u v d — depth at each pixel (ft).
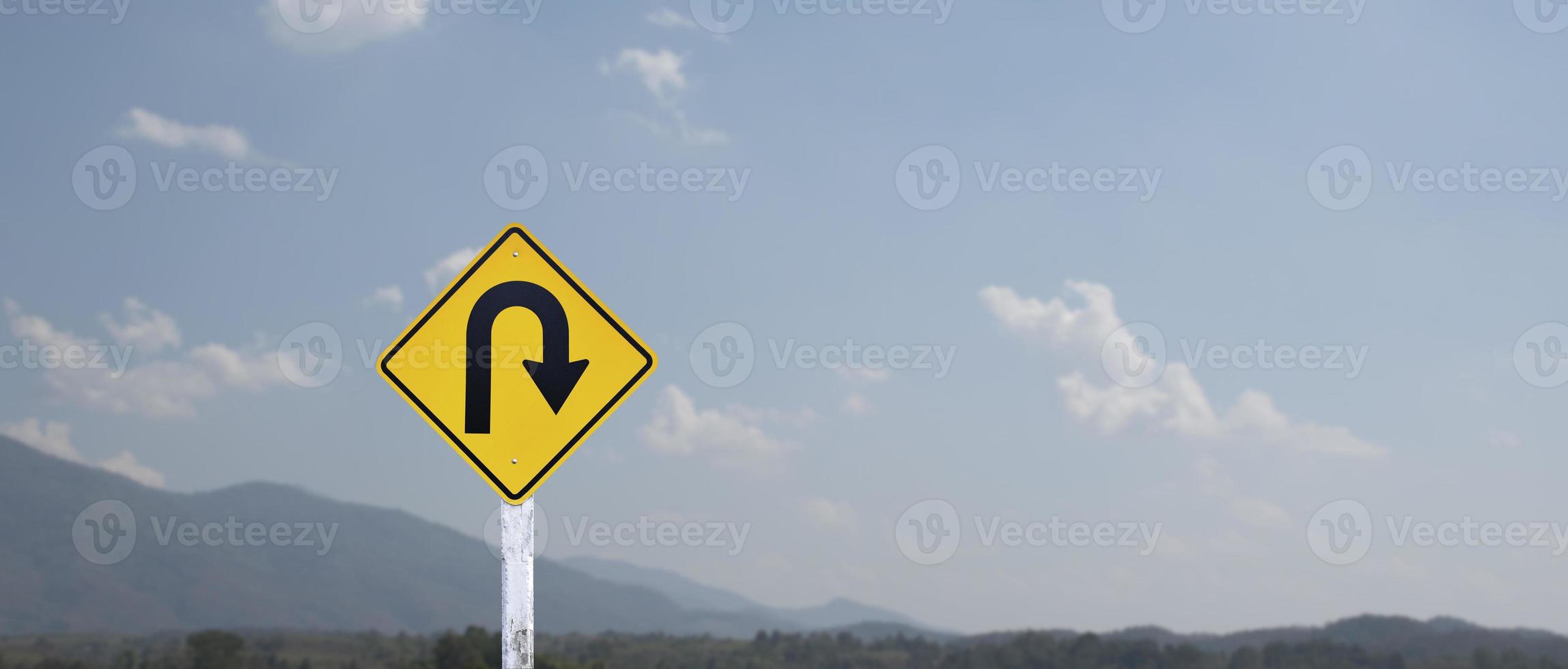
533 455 18.47
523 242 18.97
